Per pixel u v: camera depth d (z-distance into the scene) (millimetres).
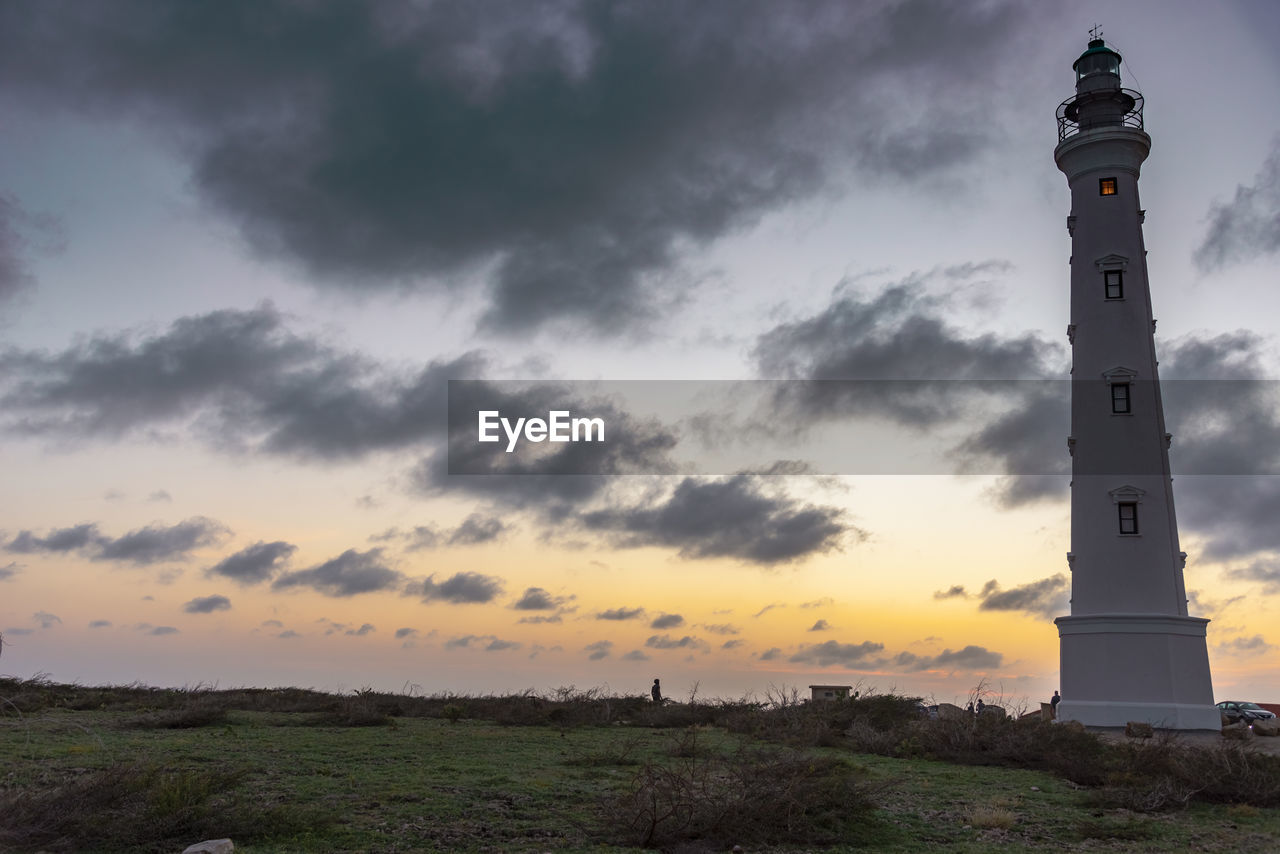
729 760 20344
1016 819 15891
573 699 35812
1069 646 39719
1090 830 14898
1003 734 24594
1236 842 14391
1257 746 29516
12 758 17438
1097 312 42719
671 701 36594
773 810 13859
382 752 21156
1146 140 43750
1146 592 38938
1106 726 37562
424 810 14195
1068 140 44906
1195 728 36719
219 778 14617
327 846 11891
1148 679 37750
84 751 18734
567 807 14945
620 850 12469
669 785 14109
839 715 30312
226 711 30953
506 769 18969
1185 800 17281
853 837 13773
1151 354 42125
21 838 11188
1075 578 40812
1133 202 43875
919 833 14438
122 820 11859
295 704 34000
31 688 32562
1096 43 46250
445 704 36719
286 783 16172
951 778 20891
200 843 10766
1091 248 43594
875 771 21828
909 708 31047
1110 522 40125
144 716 26766
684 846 12766
